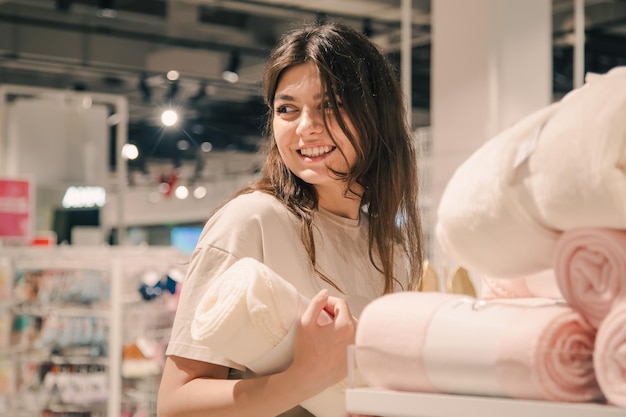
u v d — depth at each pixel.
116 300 5.85
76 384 5.86
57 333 5.96
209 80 12.83
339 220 1.66
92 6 10.08
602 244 0.77
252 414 1.26
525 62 5.53
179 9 10.26
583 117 0.77
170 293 6.03
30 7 9.98
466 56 5.63
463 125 5.61
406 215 1.72
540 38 5.56
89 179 8.58
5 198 6.78
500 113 5.46
